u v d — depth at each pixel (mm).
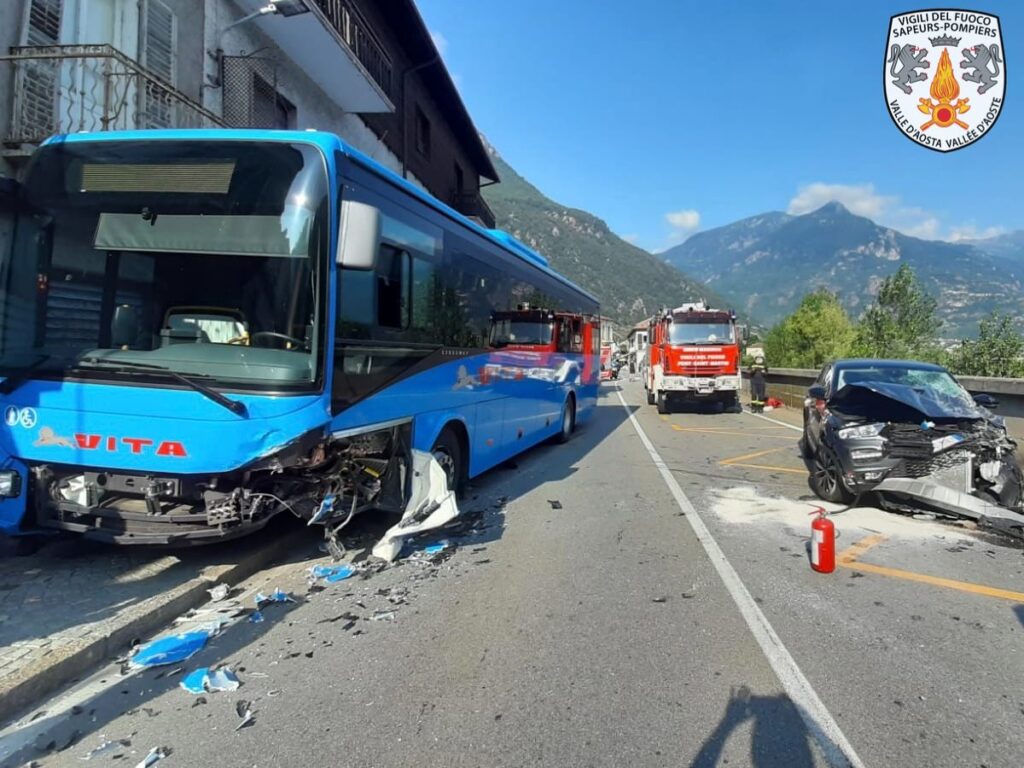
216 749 2840
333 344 4559
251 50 11383
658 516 7105
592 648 3857
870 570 5309
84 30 8148
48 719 3070
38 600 4148
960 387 8328
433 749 2842
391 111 15430
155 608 4062
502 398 8789
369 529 6227
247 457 4203
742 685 3418
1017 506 6750
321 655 3756
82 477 4453
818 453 8078
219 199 4570
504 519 6945
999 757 2793
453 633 4066
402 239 5770
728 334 19828
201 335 4461
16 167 7082
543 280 11000
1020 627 4195
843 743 2896
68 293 4629
